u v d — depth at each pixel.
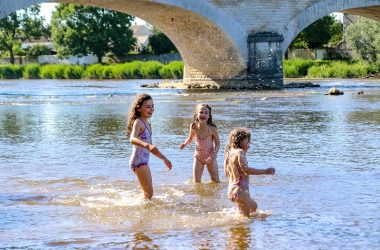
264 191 10.71
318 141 16.95
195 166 11.71
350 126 20.58
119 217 9.13
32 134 19.55
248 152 15.10
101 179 12.05
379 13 64.06
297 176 12.02
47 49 120.12
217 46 53.72
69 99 38.53
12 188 11.29
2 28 114.38
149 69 80.88
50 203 10.06
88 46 103.44
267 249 7.48
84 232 8.35
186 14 50.69
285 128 20.27
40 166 13.57
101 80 79.81
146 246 7.67
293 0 53.84
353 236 7.94
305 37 92.69
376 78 67.12
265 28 52.91
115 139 18.03
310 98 36.00
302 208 9.47
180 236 8.09
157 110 28.56
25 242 7.92
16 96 42.34
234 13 51.47
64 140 17.95
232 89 50.53
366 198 10.05
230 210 9.48
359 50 70.50
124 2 47.12
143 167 10.32
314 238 7.89
